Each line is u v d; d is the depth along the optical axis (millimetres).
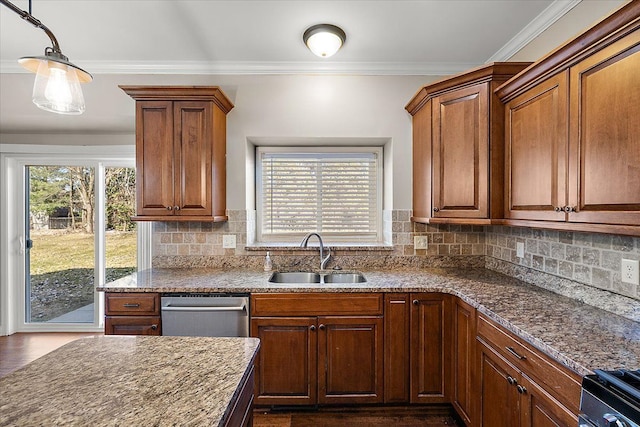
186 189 2332
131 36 2207
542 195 1555
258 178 3010
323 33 2068
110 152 3076
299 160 3025
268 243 2928
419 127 2451
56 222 3215
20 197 3191
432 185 2246
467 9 1901
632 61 1077
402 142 2645
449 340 2037
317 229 3047
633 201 1076
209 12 1938
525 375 1289
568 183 1372
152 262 2639
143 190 2334
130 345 1161
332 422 2037
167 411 760
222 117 2533
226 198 2637
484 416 1635
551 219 1482
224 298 2051
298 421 2043
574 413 1027
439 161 2201
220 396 829
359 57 2490
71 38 2229
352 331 2053
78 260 3209
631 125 1081
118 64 2576
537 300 1702
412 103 2482
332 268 2645
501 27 2086
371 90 2641
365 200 3053
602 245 1534
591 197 1248
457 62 2564
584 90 1278
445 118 2158
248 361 1039
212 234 2645
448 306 2041
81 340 1203
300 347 2051
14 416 735
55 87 1396
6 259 3137
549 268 1911
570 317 1431
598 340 1180
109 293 2062
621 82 1115
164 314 2049
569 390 1051
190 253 2646
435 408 2133
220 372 959
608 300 1492
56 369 971
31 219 3209
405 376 2059
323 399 2057
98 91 2613
